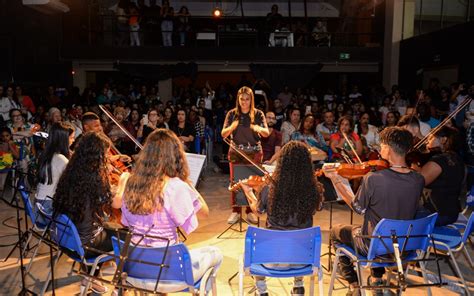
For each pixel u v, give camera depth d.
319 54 13.48
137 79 15.90
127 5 13.63
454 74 10.87
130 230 2.46
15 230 5.05
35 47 11.89
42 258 4.21
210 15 15.57
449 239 3.43
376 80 14.23
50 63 12.73
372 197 2.84
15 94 9.05
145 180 2.47
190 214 2.48
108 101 12.16
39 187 3.60
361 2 14.48
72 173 2.85
